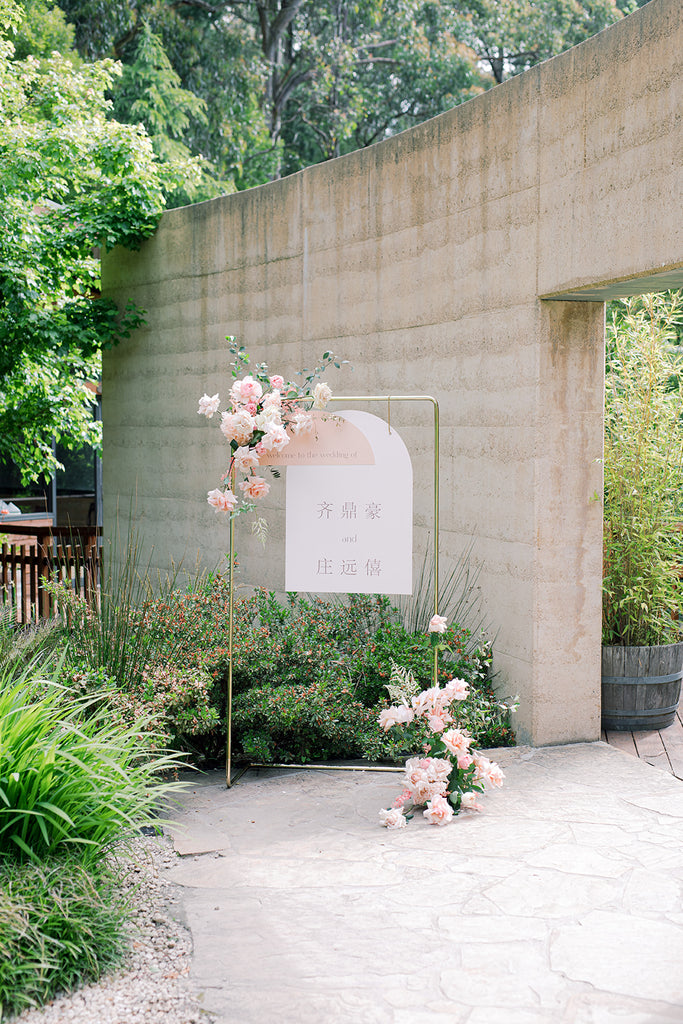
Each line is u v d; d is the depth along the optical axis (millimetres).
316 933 3355
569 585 5484
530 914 3471
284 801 4781
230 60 19328
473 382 5984
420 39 20516
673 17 4262
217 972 3102
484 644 5742
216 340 8453
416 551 6660
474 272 5922
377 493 5000
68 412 10445
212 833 4320
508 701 5684
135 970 3127
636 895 3607
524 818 4422
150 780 3945
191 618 5574
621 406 5828
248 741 5219
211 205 8414
